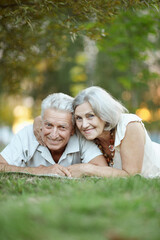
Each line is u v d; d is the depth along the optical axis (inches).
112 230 57.6
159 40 376.8
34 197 82.5
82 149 139.2
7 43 228.7
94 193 80.9
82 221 60.4
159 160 147.3
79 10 146.4
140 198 74.4
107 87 494.3
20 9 142.6
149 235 55.1
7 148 140.6
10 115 772.6
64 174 124.2
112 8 146.7
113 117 124.6
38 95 519.2
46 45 243.3
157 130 340.2
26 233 54.8
